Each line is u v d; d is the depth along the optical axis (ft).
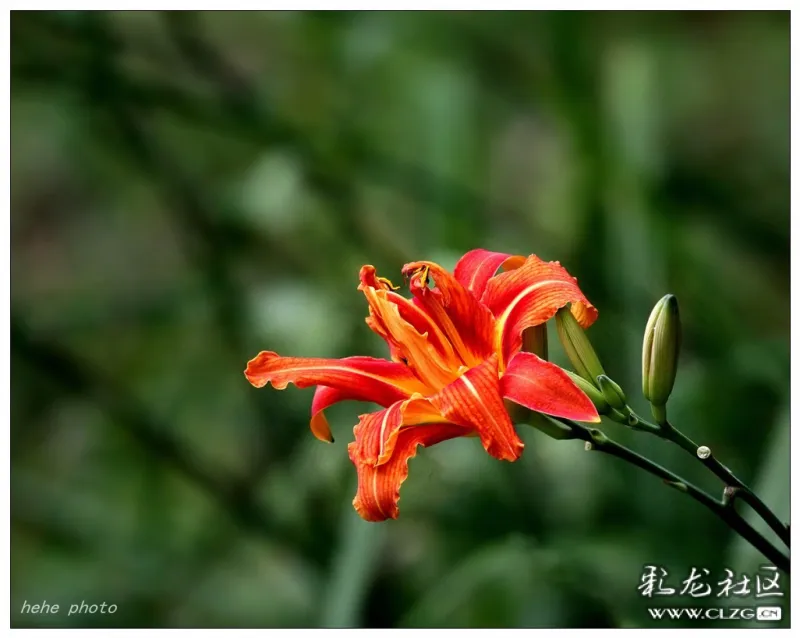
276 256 7.20
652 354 5.27
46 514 7.05
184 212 6.97
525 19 6.52
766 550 5.29
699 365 6.22
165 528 7.06
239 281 6.98
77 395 6.56
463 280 5.43
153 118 7.21
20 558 6.96
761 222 6.52
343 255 6.79
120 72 6.64
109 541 7.01
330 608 6.00
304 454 6.35
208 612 6.78
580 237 6.29
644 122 6.30
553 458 6.19
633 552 6.02
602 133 6.27
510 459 5.18
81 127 6.93
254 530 6.49
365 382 5.34
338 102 7.29
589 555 6.01
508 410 5.29
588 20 6.34
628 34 6.71
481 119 6.96
